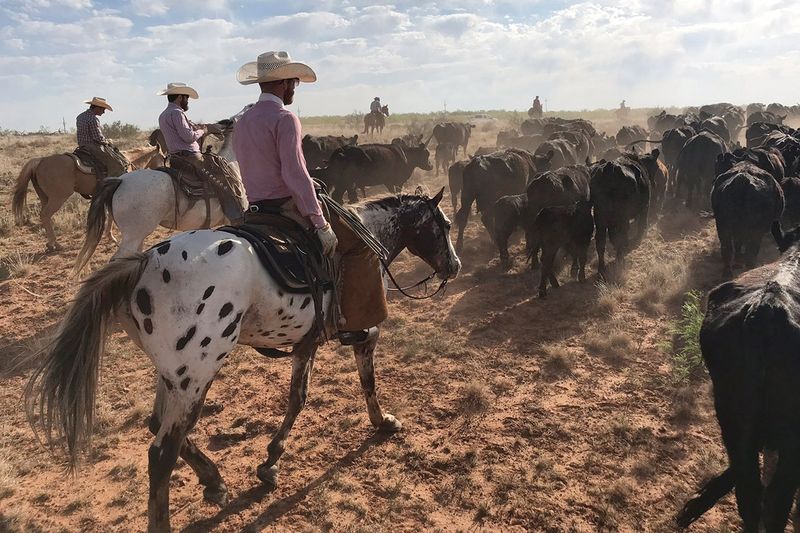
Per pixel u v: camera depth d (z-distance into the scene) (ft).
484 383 20.83
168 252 11.85
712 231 38.96
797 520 12.98
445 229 18.47
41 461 16.89
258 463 16.65
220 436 17.98
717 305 12.56
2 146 84.43
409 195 17.97
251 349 24.11
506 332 25.07
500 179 36.86
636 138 84.38
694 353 21.01
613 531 13.75
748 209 28.66
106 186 23.62
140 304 11.66
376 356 23.30
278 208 13.47
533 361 22.39
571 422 18.22
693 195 49.29
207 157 25.73
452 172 46.50
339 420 18.74
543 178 32.30
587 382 20.70
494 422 18.39
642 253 34.58
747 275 13.41
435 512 14.56
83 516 14.60
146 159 40.14
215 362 12.00
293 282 13.00
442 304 28.45
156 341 11.71
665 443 17.06
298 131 12.95
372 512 14.56
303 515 14.53
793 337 10.40
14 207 37.11
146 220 23.99
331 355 23.48
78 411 11.25
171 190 24.59
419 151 54.08
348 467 16.34
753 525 10.90
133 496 15.29
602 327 24.93
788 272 12.57
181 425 11.94
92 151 36.83
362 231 14.70
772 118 96.84
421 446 17.22
